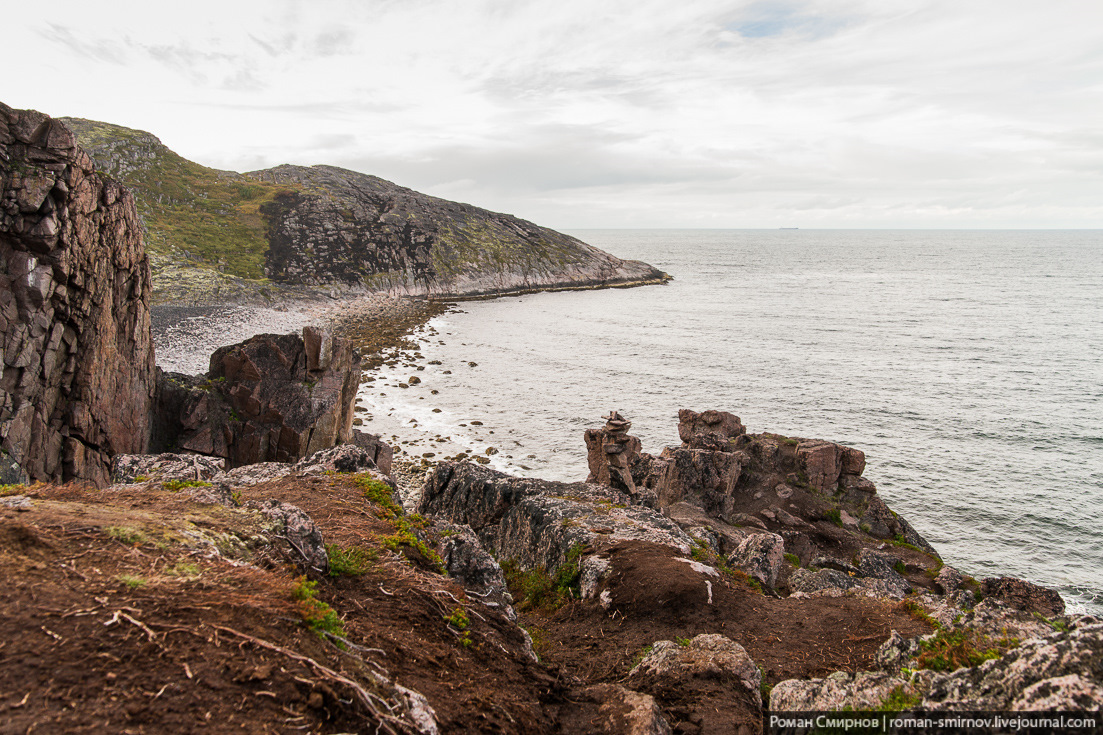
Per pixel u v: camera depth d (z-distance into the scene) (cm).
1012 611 1020
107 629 621
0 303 2564
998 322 11125
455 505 2177
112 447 3048
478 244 16138
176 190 14175
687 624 1381
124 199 3136
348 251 13950
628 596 1485
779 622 1414
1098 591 3428
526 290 15450
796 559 2850
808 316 11950
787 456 3728
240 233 13438
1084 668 680
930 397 6688
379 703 660
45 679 545
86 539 780
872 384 7181
